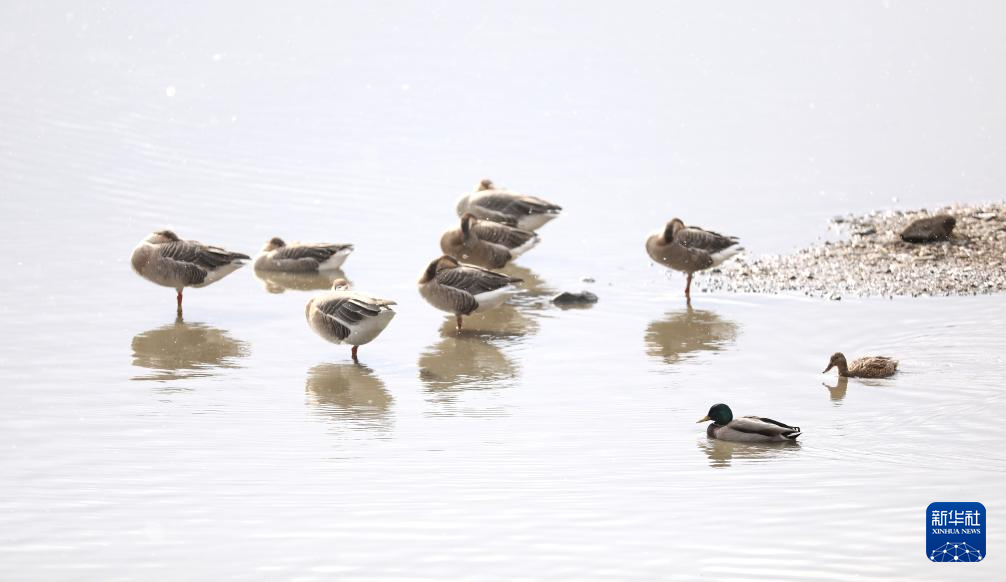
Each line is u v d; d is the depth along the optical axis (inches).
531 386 886.4
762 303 1062.4
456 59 2018.9
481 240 1173.7
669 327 1017.5
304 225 1293.1
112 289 1112.2
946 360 903.1
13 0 2341.3
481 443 772.6
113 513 666.8
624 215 1346.0
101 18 2242.9
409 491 692.7
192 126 1640.0
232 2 2395.4
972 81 1902.1
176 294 1120.8
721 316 1036.5
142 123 1641.2
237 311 1075.9
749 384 877.2
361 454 753.6
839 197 1374.3
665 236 1090.1
